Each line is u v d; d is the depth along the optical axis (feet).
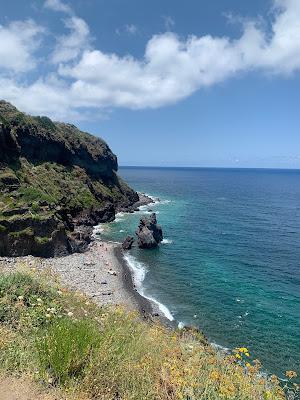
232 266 179.01
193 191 588.91
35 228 171.73
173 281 154.92
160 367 25.88
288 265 183.21
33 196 200.13
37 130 298.35
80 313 37.04
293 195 560.61
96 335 26.58
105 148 393.09
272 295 141.28
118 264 175.63
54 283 44.96
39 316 32.40
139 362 25.77
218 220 310.45
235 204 425.28
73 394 21.49
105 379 23.18
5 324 31.09
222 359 29.89
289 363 91.97
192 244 221.25
